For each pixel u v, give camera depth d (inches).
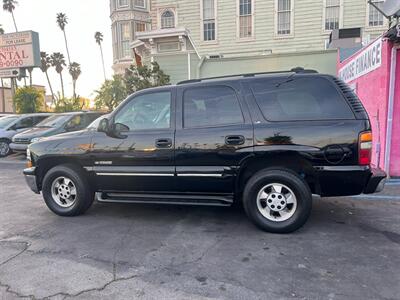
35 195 249.1
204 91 169.2
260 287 112.2
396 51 245.9
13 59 773.9
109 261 134.0
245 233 161.0
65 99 900.0
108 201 183.6
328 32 632.4
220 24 681.6
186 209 203.0
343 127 148.0
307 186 154.4
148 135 172.1
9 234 166.6
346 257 132.4
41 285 116.8
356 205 200.5
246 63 501.7
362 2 615.8
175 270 125.3
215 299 105.8
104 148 179.0
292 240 150.7
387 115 254.2
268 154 154.7
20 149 405.7
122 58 955.3
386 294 106.2
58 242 154.9
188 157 165.6
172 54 548.4
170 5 703.7
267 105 158.9
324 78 155.3
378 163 264.8
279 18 655.1
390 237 151.8
